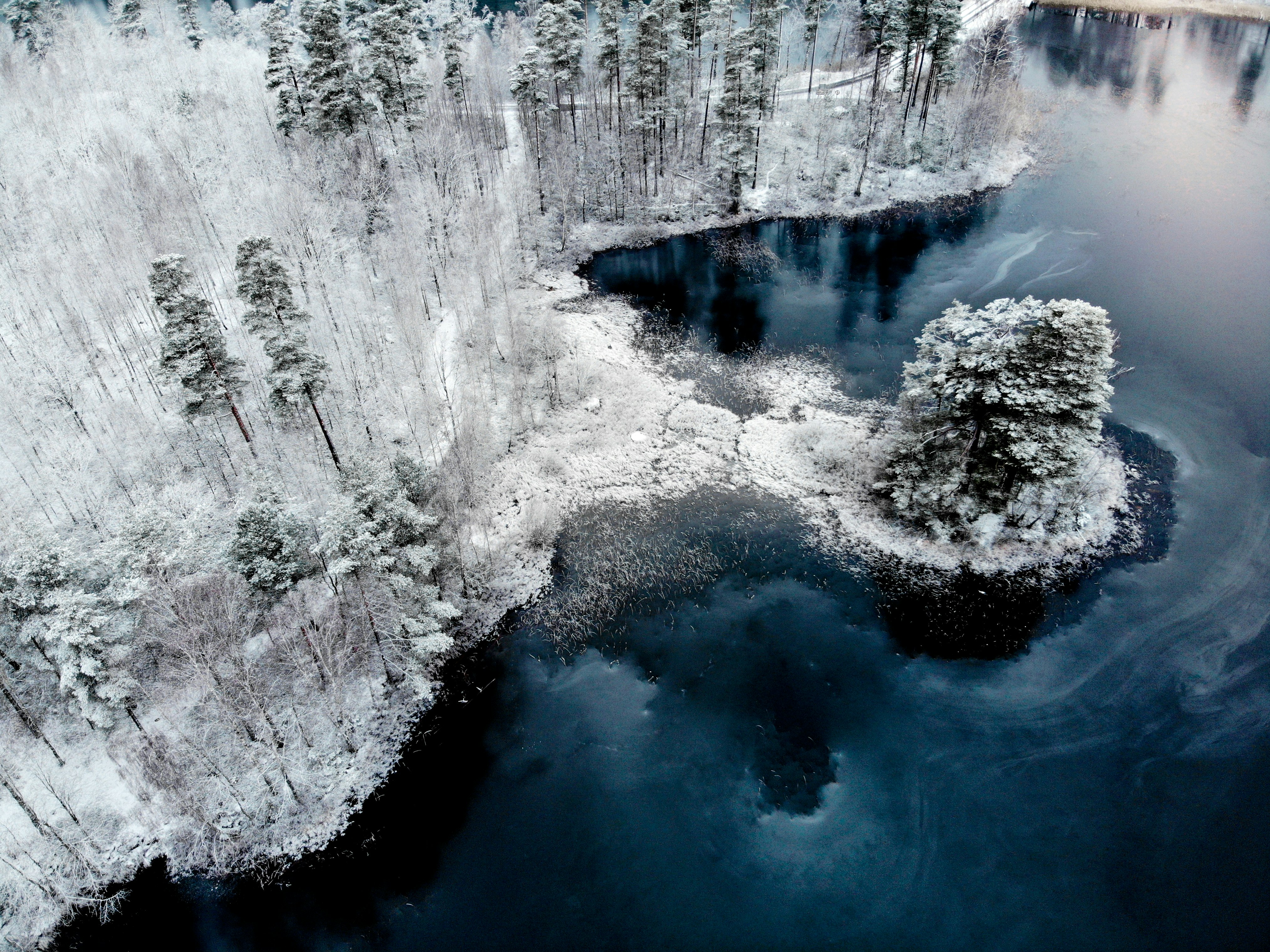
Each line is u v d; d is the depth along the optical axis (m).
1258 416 40.97
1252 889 23.12
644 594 34.66
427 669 31.23
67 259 47.44
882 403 45.12
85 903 24.62
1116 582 33.31
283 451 39.88
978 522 35.00
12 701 26.52
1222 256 54.50
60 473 36.91
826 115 75.69
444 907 24.09
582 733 29.14
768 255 63.72
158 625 28.00
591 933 23.19
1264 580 32.69
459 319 50.91
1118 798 25.69
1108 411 31.05
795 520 37.91
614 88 78.62
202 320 32.19
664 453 42.56
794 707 29.33
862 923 22.94
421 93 57.19
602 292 60.00
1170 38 98.19
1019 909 23.00
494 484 40.72
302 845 25.97
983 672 30.20
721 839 25.36
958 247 61.78
